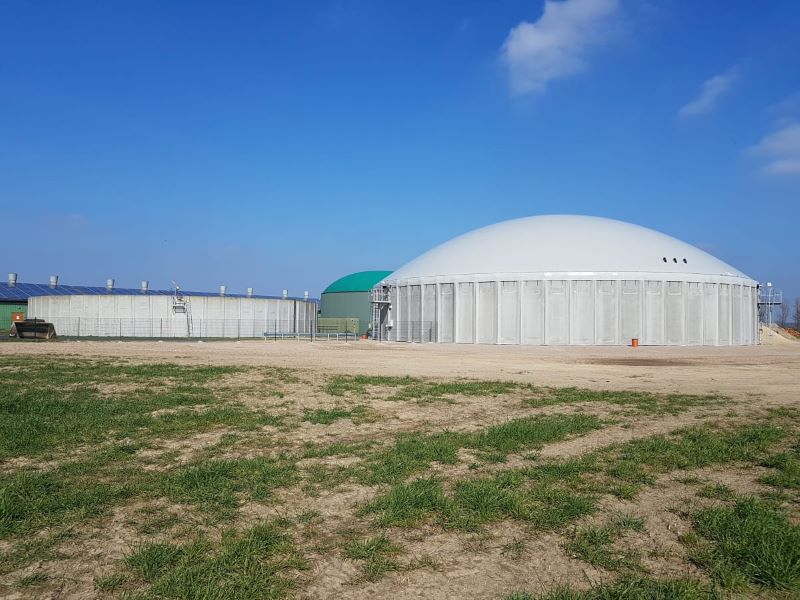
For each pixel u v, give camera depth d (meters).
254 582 6.45
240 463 11.52
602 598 6.15
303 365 33.56
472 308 67.25
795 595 6.39
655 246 69.56
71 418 15.73
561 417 17.48
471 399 21.23
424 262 76.88
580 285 64.06
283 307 86.19
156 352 42.69
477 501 9.20
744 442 13.98
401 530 8.26
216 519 8.54
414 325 72.38
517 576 6.84
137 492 9.67
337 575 6.82
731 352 53.84
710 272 67.44
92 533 7.93
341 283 107.38
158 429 14.91
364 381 25.61
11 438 13.27
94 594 6.24
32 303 81.00
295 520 8.60
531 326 64.88
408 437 14.45
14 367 28.98
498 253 69.88
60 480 10.27
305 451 12.92
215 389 22.19
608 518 8.80
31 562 6.99
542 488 10.09
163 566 6.85
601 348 58.81
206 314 80.19
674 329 64.56
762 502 9.34
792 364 39.97
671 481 10.89
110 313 78.06
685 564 7.18
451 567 7.08
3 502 8.46
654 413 18.69
